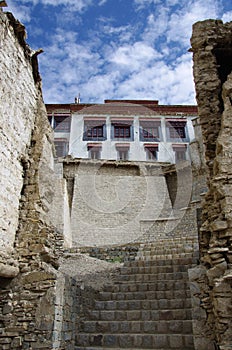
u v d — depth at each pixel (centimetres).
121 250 1179
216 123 627
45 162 745
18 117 688
